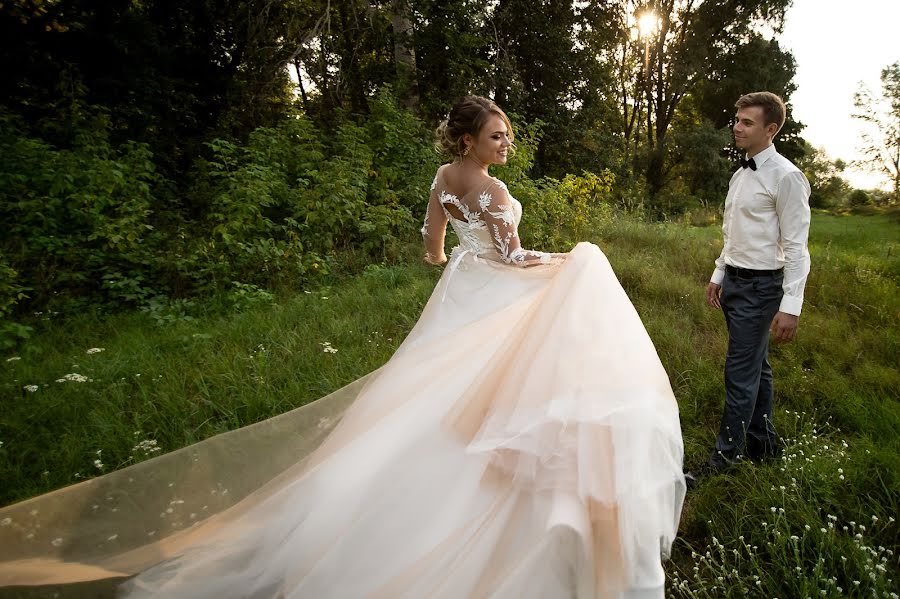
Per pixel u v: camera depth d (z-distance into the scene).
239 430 2.01
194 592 1.53
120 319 4.52
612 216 8.60
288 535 1.62
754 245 2.42
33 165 5.91
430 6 10.42
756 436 2.56
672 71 24.77
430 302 2.07
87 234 5.48
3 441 2.56
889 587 1.73
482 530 1.34
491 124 1.81
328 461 1.74
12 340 3.91
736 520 2.08
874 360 3.54
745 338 2.46
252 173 6.02
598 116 16.78
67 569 1.57
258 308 4.64
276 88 12.03
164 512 1.76
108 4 10.17
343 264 5.92
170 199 7.58
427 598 1.28
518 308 1.83
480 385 1.64
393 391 1.84
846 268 5.87
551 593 1.18
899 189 27.72
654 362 1.50
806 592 1.67
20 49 9.05
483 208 1.85
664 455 1.33
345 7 12.02
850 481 2.21
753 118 2.36
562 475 1.29
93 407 2.91
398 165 7.38
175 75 11.80
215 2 11.85
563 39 14.16
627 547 1.21
